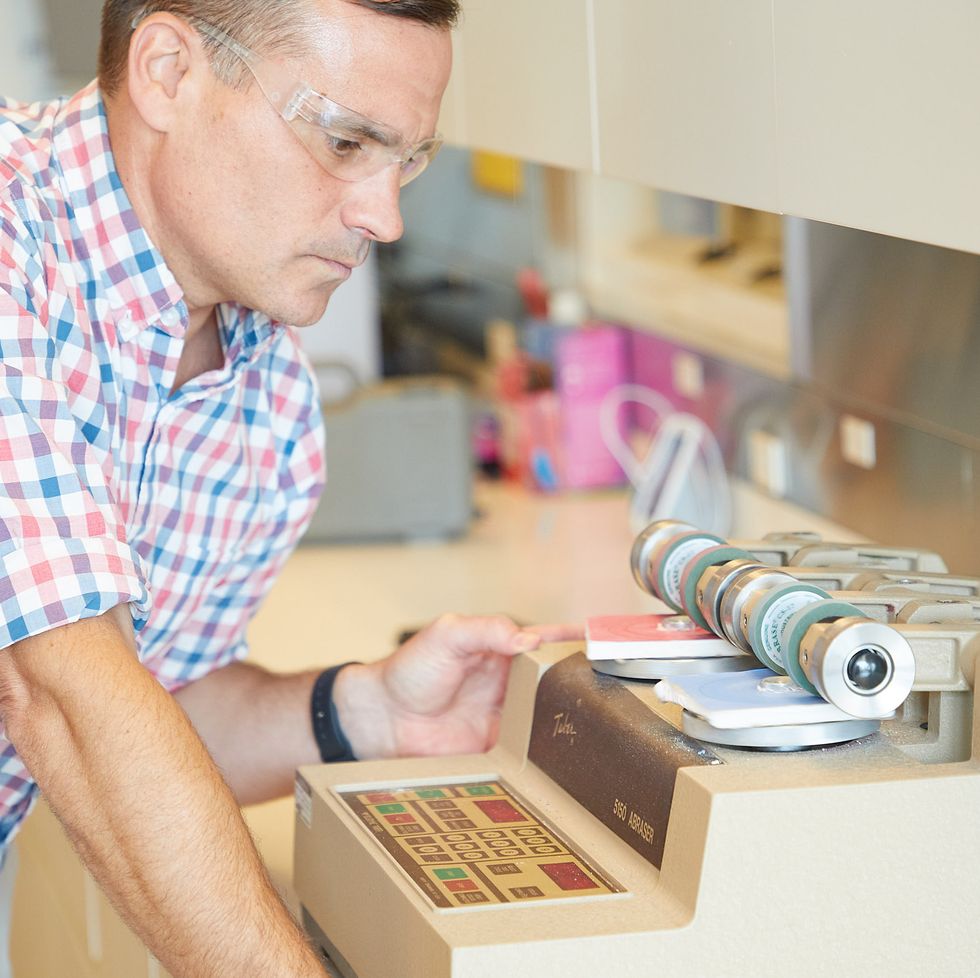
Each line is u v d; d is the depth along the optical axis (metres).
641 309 3.23
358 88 1.01
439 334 4.57
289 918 0.94
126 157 1.13
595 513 3.23
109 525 1.01
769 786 0.85
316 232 1.07
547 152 1.39
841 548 1.17
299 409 1.43
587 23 1.28
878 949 0.87
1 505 0.95
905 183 0.87
